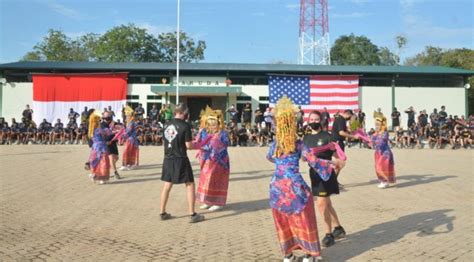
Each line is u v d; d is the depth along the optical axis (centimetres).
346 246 651
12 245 654
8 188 1123
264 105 3131
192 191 809
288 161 567
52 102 3030
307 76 3094
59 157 1803
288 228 570
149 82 3134
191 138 807
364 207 923
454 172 1466
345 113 1020
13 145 2372
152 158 1802
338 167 634
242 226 776
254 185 1202
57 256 604
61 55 5444
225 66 3247
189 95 3119
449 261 582
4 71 3062
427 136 2517
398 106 3167
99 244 662
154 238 696
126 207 919
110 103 3055
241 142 2464
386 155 1163
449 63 5225
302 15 4150
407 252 620
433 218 823
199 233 728
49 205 932
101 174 1193
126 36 4819
